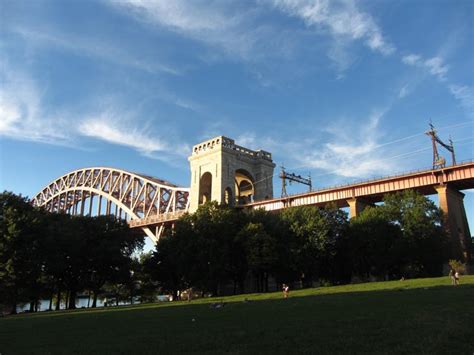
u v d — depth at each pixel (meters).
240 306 43.31
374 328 21.27
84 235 98.69
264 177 132.00
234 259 89.25
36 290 88.25
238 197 138.12
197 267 87.69
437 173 88.56
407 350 16.03
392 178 94.44
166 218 136.38
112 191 169.88
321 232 84.00
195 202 125.38
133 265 116.38
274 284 111.81
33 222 82.81
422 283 54.62
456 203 91.44
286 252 84.88
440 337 17.84
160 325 29.59
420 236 77.56
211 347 19.02
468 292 37.50
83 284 98.81
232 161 125.44
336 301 39.44
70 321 39.53
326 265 91.25
